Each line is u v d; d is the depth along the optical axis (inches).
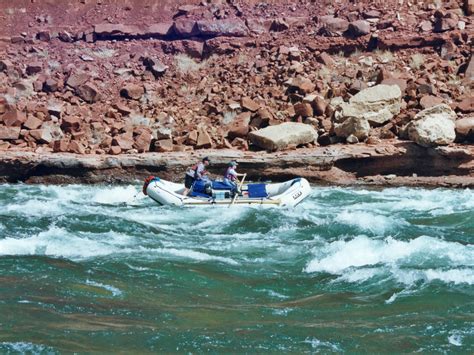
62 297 1098.7
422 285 1179.3
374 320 1045.8
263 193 2009.1
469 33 3211.1
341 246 1400.1
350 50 3245.6
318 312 1082.1
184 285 1194.0
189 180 1993.1
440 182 2380.7
